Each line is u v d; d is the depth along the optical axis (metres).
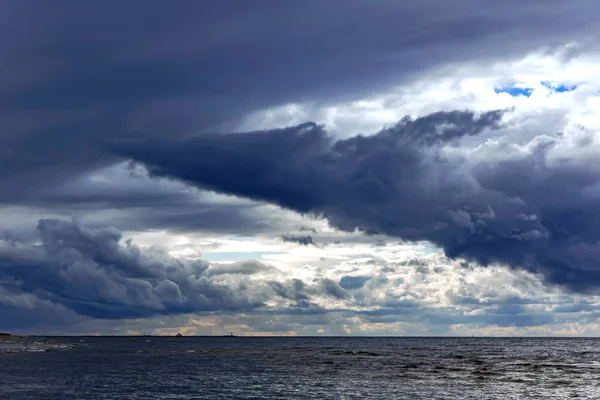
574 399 73.50
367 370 115.31
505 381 93.19
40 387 84.00
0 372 106.62
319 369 118.06
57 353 177.88
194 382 92.12
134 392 79.31
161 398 73.88
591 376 102.06
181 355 177.12
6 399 72.44
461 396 75.94
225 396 75.81
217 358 160.00
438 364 133.88
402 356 173.50
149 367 123.06
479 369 117.75
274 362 141.00
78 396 75.12
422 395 76.69
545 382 91.75
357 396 75.88
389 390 81.69
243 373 108.56
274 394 77.81
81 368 118.19
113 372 109.75
